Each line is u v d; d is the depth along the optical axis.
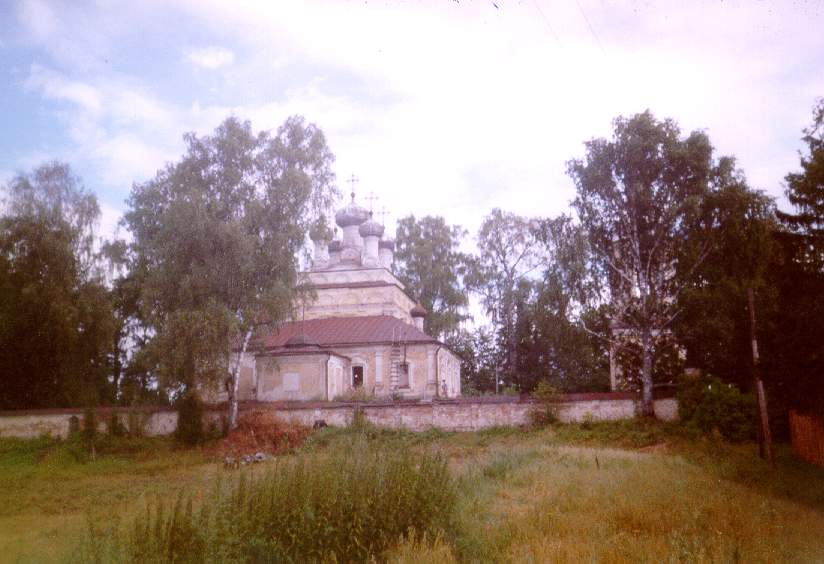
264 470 15.00
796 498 19.61
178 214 44.00
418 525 13.87
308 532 12.56
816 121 27.17
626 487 18.86
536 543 12.94
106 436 42.66
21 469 37.12
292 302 45.81
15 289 48.84
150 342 44.69
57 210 51.06
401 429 41.59
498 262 67.31
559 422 41.38
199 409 42.09
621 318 42.84
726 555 12.07
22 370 49.25
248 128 48.44
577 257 43.62
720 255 40.03
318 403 44.69
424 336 56.69
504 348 68.81
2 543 14.20
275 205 46.31
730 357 38.59
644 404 40.44
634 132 42.66
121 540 12.09
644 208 42.31
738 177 41.22
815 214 26.17
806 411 25.08
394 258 78.00
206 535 11.62
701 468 25.03
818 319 23.72
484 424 42.47
